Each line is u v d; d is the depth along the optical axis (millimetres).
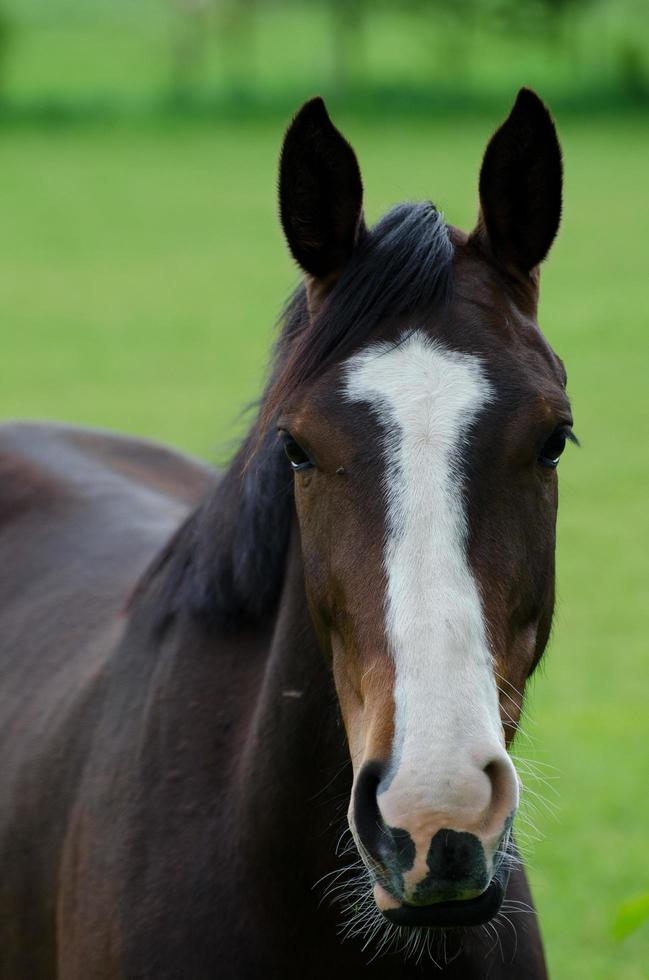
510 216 4160
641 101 65500
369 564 3611
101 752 4969
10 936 5289
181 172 51500
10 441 7633
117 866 4578
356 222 4137
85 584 6270
